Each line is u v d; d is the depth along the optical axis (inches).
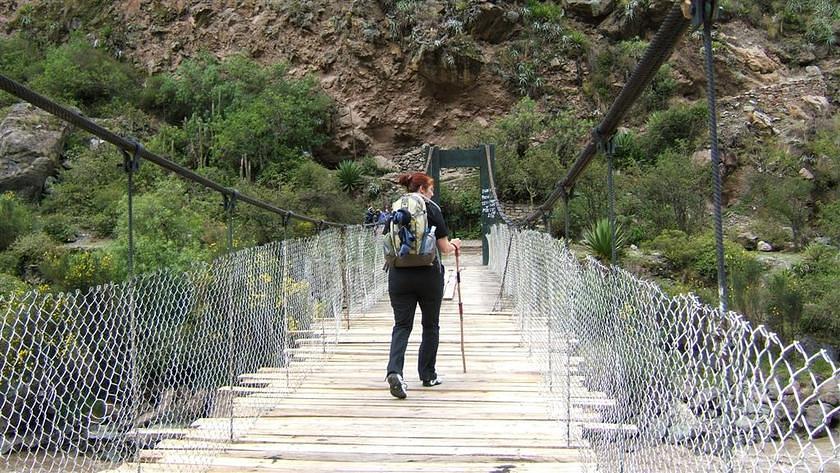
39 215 753.6
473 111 1229.7
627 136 998.4
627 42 1259.8
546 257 162.2
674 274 595.2
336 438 121.4
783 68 1285.7
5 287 386.6
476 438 120.8
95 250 547.8
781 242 763.4
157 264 408.2
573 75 1241.4
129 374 111.3
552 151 1023.0
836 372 41.0
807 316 445.4
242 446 117.2
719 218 58.8
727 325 60.6
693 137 998.4
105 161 846.5
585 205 797.2
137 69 1299.2
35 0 1406.3
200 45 1290.6
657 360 76.9
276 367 163.2
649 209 757.9
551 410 137.3
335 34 1237.7
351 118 1205.7
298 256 190.1
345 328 248.7
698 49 1247.5
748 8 1366.9
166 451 109.6
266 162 1040.2
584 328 123.9
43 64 1197.7
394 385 146.0
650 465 78.2
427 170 608.4
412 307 153.1
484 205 613.0
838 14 1376.7
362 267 299.9
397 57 1219.9
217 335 126.3
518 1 1288.1
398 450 114.3
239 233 588.4
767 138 991.6
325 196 901.2
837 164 861.2
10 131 852.0
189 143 1063.6
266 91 1109.7
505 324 259.6
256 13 1280.8
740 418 51.6
